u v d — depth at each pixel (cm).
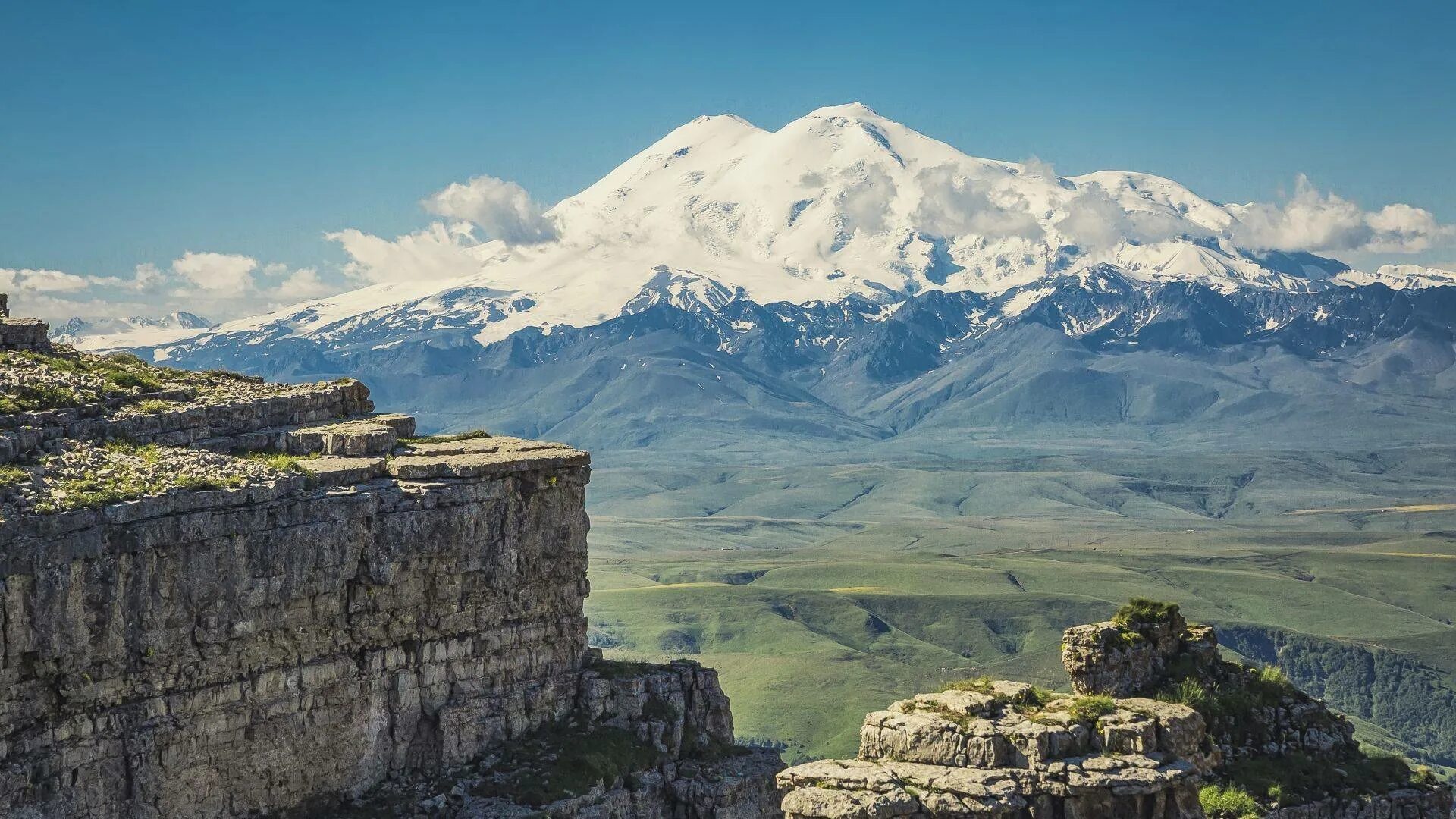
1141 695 7062
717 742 10588
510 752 9600
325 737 8875
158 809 8075
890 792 5216
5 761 7506
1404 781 6962
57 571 7519
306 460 9431
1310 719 7119
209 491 8188
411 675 9350
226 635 8300
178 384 10200
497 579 9694
